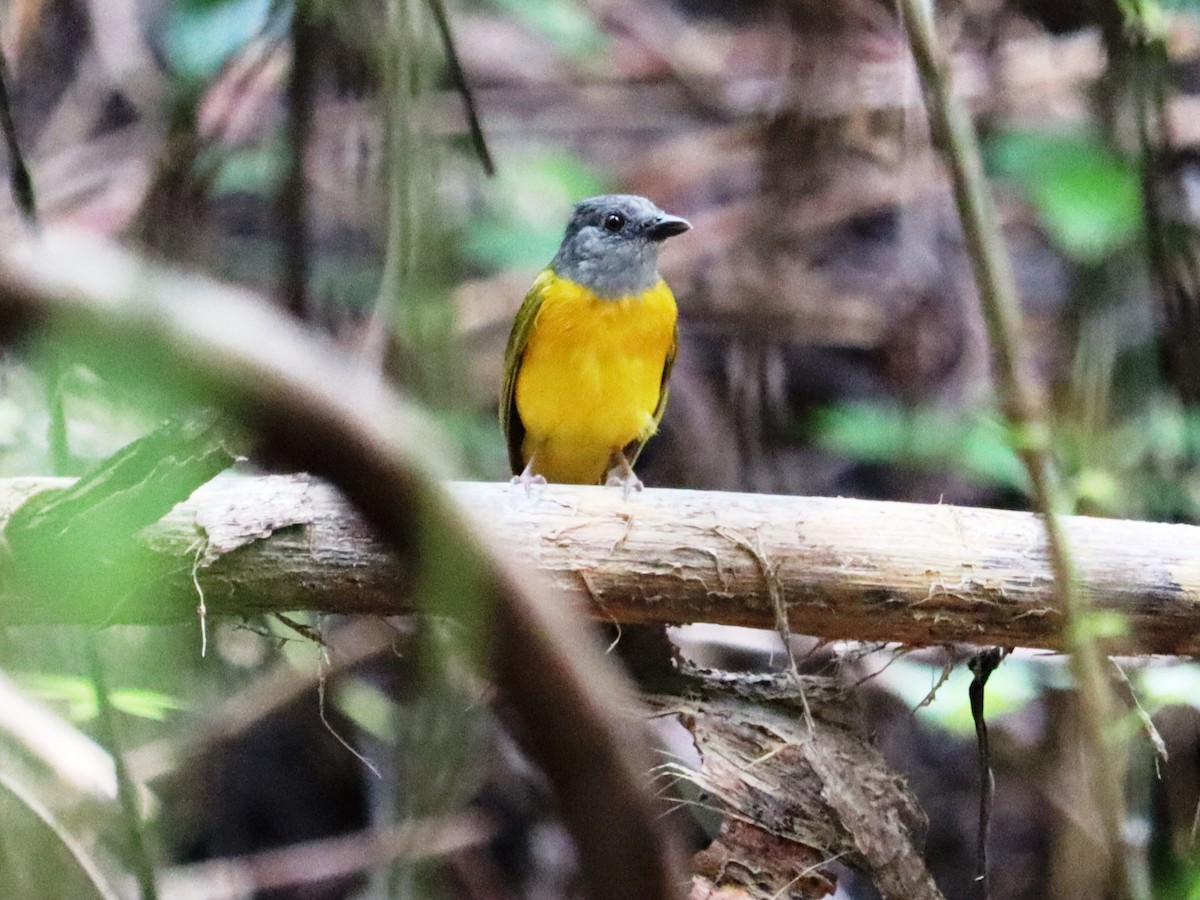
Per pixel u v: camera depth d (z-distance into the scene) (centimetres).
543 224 1164
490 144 1161
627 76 1378
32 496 522
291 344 201
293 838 1109
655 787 642
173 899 1002
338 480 215
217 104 910
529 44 1381
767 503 585
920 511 582
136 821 621
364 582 559
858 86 1032
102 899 671
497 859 1055
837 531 573
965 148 435
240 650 914
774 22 1181
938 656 778
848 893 802
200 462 484
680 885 279
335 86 827
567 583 571
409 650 718
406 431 216
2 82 661
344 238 912
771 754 590
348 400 206
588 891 254
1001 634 574
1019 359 443
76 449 753
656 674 612
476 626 231
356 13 735
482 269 1191
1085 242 848
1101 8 788
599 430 877
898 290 1112
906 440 1053
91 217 1078
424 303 658
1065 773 934
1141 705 641
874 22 1027
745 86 1339
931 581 567
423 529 221
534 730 242
